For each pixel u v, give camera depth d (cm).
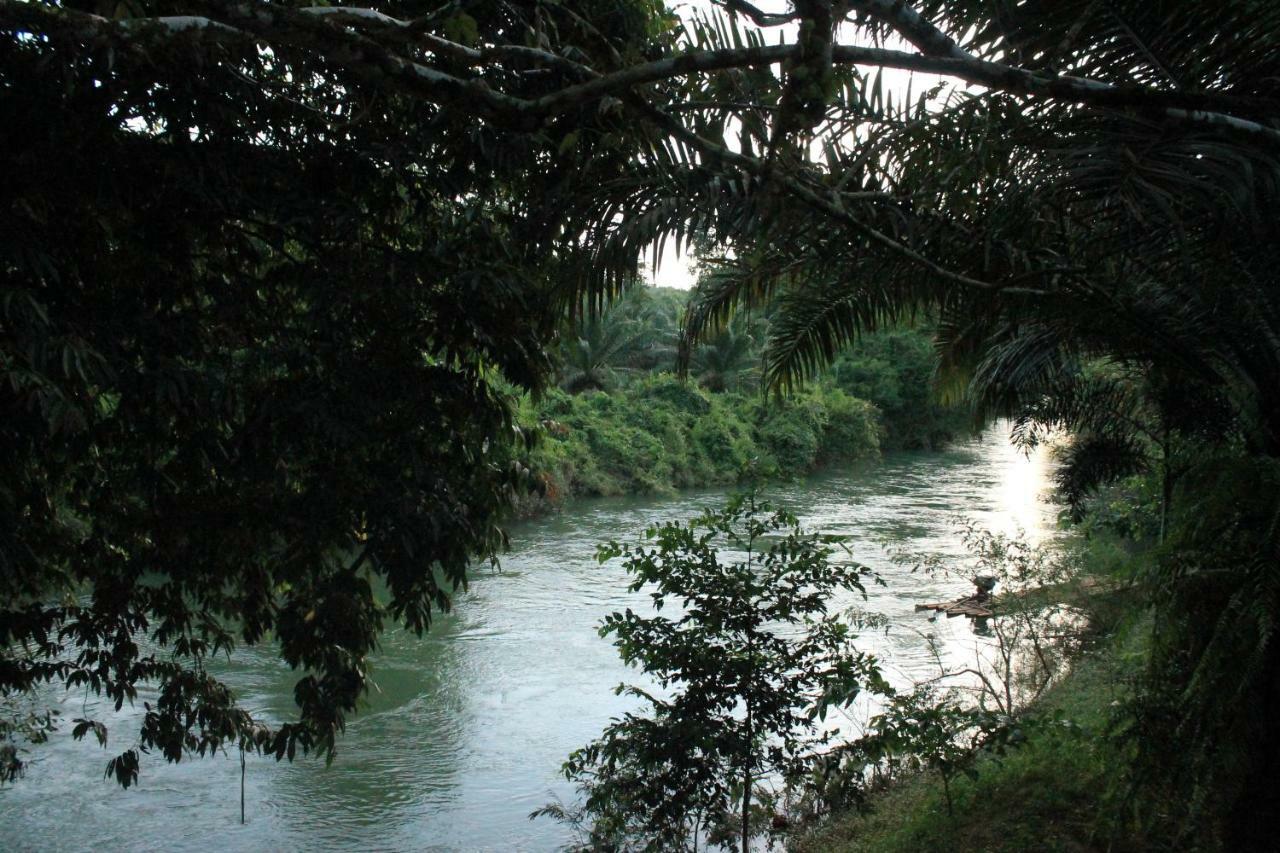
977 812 489
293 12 197
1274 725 369
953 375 606
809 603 454
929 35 224
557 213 352
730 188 314
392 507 392
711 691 443
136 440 384
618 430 2212
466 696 860
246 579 456
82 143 314
